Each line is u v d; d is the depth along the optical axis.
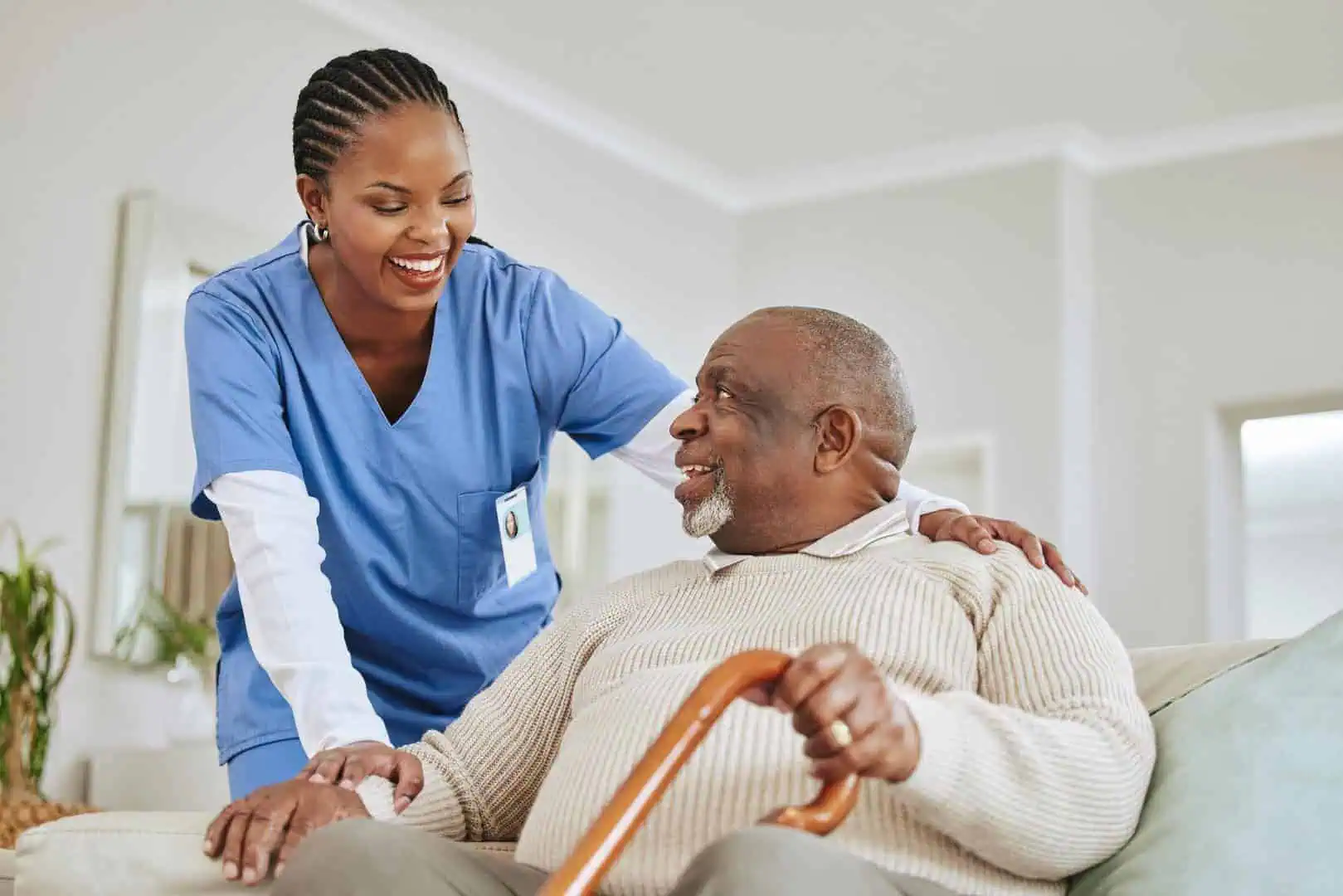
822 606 1.37
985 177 5.91
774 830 1.01
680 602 1.48
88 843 1.30
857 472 1.49
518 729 1.54
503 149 5.31
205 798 3.78
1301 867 1.17
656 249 5.98
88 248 3.81
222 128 4.21
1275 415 5.57
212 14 4.21
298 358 1.82
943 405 5.89
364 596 1.91
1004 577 1.40
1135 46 5.12
